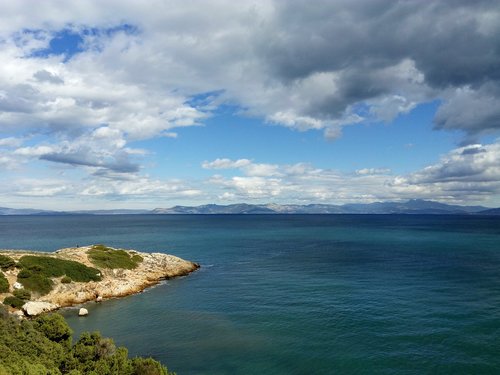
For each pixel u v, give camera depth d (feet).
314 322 148.36
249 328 144.05
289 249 406.21
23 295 173.37
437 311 158.20
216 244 465.06
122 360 90.58
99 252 253.44
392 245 431.43
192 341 132.16
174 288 219.20
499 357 112.47
